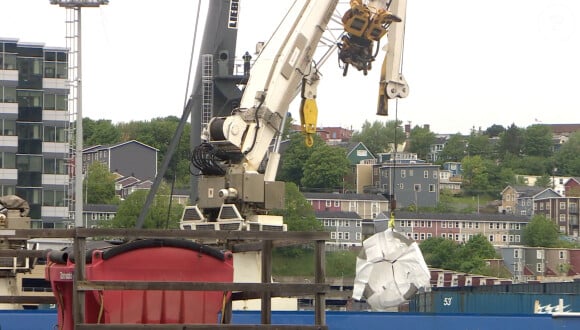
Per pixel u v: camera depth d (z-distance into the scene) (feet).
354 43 209.97
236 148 207.51
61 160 554.46
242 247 120.16
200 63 287.89
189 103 273.95
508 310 264.11
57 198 553.23
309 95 212.43
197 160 208.13
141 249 97.09
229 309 104.42
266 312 102.83
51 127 554.46
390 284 156.04
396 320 152.25
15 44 549.95
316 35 211.00
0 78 547.08
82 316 93.35
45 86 552.41
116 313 96.32
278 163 212.64
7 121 547.90
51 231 94.79
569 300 253.65
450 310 278.05
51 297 118.62
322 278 96.43
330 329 151.64
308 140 212.84
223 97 287.69
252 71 212.64
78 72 413.59
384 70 213.87
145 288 93.45
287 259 255.29
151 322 97.09
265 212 210.38
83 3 410.72
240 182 207.00
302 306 239.30
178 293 97.81
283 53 210.79
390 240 156.97
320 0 211.00
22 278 196.54
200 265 98.37
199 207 209.97
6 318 139.13
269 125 210.38
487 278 642.22
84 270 93.66
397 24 212.64
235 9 287.28
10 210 212.84
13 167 548.31
